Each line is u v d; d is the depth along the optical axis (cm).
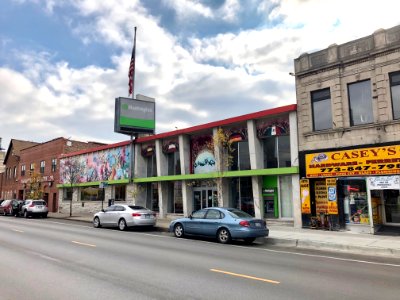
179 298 612
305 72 1953
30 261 948
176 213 2708
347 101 1798
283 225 1997
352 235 1581
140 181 2920
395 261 1050
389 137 1625
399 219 1647
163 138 2827
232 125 2320
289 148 2056
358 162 1703
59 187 4031
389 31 1681
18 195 4972
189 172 2603
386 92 1659
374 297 636
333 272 859
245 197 2269
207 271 841
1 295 627
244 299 612
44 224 2327
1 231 1767
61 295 627
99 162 3488
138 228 2125
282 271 857
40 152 4600
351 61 1795
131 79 3272
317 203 1866
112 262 943
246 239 1530
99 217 2159
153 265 908
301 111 1958
